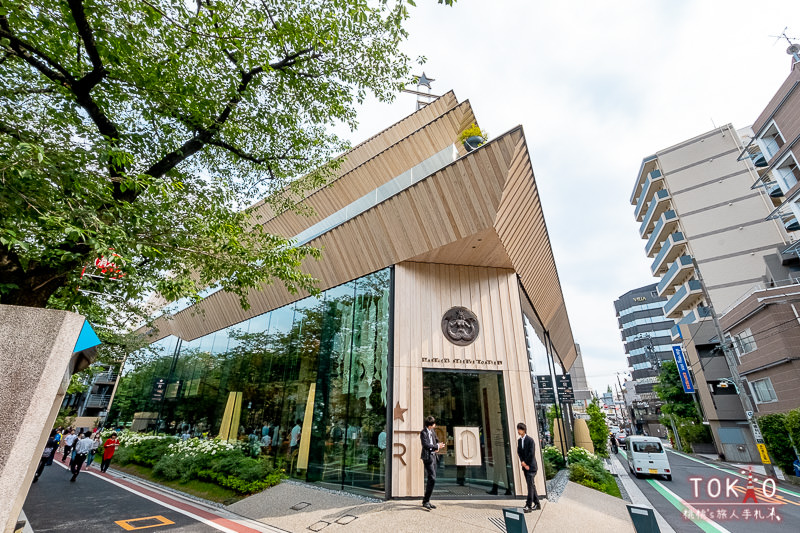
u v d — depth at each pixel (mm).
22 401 2705
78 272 4699
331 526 5891
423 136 12102
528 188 8547
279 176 7918
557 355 19625
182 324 17531
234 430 11938
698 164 30625
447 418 8023
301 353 10719
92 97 5500
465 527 5754
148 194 5820
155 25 5180
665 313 33188
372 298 9391
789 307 18000
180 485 9344
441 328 8750
